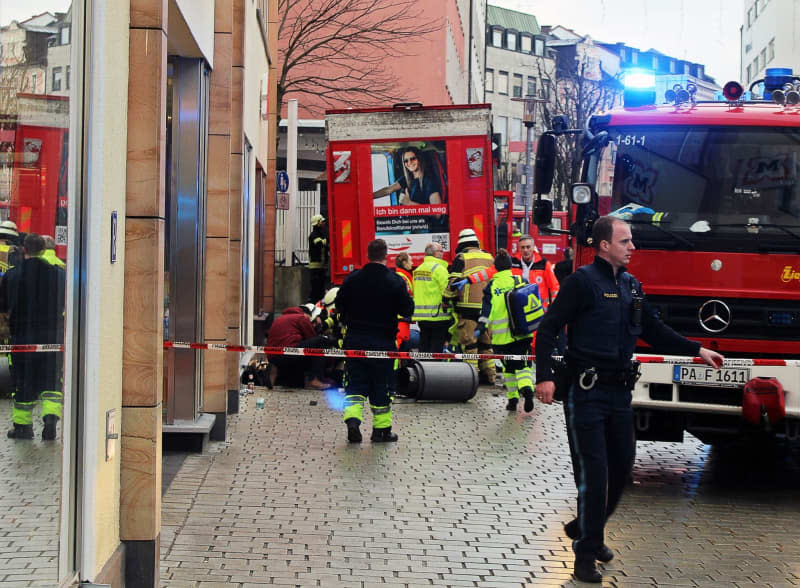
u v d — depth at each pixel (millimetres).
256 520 6977
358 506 7480
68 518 4695
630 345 6211
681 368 8195
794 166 8570
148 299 5312
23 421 4203
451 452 9648
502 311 12141
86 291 4789
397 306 9969
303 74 34406
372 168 15344
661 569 6242
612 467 6246
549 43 103062
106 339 5023
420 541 6656
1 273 3936
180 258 9211
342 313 10094
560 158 48594
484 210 15281
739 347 8391
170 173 9180
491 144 15273
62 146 4488
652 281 8516
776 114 8688
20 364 4148
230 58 9672
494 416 11914
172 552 6172
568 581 5957
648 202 8680
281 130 28641
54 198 4426
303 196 26438
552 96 60812
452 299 13969
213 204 9633
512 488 8242
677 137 8750
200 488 7836
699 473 9289
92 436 4816
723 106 9148
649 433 8578
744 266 8422
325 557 6219
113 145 5082
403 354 9852
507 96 100750
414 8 35562
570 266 14414
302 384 13703
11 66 3936
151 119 5332
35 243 4238
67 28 4504
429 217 15328
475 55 63750
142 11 5332
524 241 14141
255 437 10078
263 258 20781
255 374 13648
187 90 9141
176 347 9195
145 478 5336
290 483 8125
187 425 9172
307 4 32125
